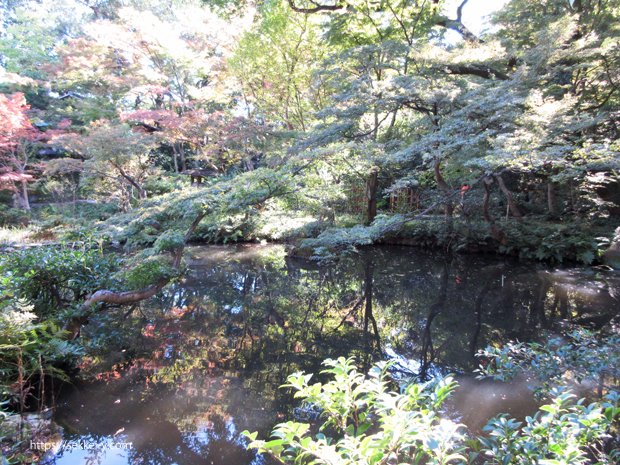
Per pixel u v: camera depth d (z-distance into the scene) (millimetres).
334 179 9812
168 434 3135
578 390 2867
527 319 5781
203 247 12172
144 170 13414
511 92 6836
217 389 3928
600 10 9773
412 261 10016
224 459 2854
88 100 15070
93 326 5312
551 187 9719
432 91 7672
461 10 11156
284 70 12609
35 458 2762
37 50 16922
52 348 3611
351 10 10078
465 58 8219
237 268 9617
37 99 17344
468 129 6746
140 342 5141
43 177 15305
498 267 8945
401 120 11398
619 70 7980
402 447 1229
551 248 8883
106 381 4066
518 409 3238
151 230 6559
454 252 10531
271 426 3271
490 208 11062
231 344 5148
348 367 1517
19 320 3215
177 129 12539
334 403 1410
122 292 4988
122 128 11695
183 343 5148
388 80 8539
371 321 6035
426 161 8375
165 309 6535
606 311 5926
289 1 9836
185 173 15125
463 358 4523
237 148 12781
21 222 13281
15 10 17500
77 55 13852
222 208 5566
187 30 15094
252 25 11945
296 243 10664
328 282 8422
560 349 2707
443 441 1108
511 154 5645
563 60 8617
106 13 17141
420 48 8773
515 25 10023
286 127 14391
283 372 4336
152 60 14320
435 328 5617
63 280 4434
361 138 9617
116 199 13516
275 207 8430
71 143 11508
